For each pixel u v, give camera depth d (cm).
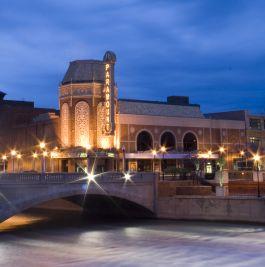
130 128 8338
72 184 5375
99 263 3481
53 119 8594
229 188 6625
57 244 4362
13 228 5556
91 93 8062
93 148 7950
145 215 6462
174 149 8819
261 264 3416
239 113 10094
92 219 6500
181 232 4984
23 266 3450
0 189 4631
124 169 7831
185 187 6462
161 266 3353
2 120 10356
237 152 9606
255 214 5575
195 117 9319
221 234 4788
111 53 8062
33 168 9062
